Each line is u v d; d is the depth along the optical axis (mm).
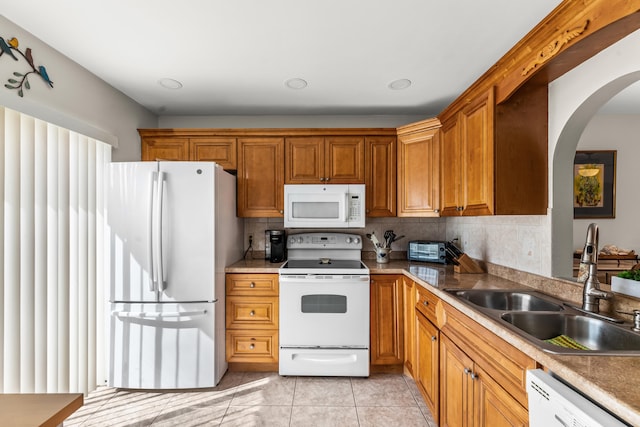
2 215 1612
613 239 2867
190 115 3070
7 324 1642
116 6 1473
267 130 2736
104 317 2279
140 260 2186
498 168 1697
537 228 1801
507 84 1636
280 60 1984
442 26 1623
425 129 2557
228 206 2562
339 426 1853
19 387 1670
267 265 2621
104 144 2311
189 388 2225
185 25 1621
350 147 2771
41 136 1805
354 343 2408
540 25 1348
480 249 2459
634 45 1265
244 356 2461
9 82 1602
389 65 2047
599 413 749
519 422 1055
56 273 1891
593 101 1482
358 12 1512
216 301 2270
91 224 2156
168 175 2205
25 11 1510
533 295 1680
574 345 1238
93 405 2053
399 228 3100
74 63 2016
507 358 1144
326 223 2707
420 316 2107
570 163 1685
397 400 2121
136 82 2305
